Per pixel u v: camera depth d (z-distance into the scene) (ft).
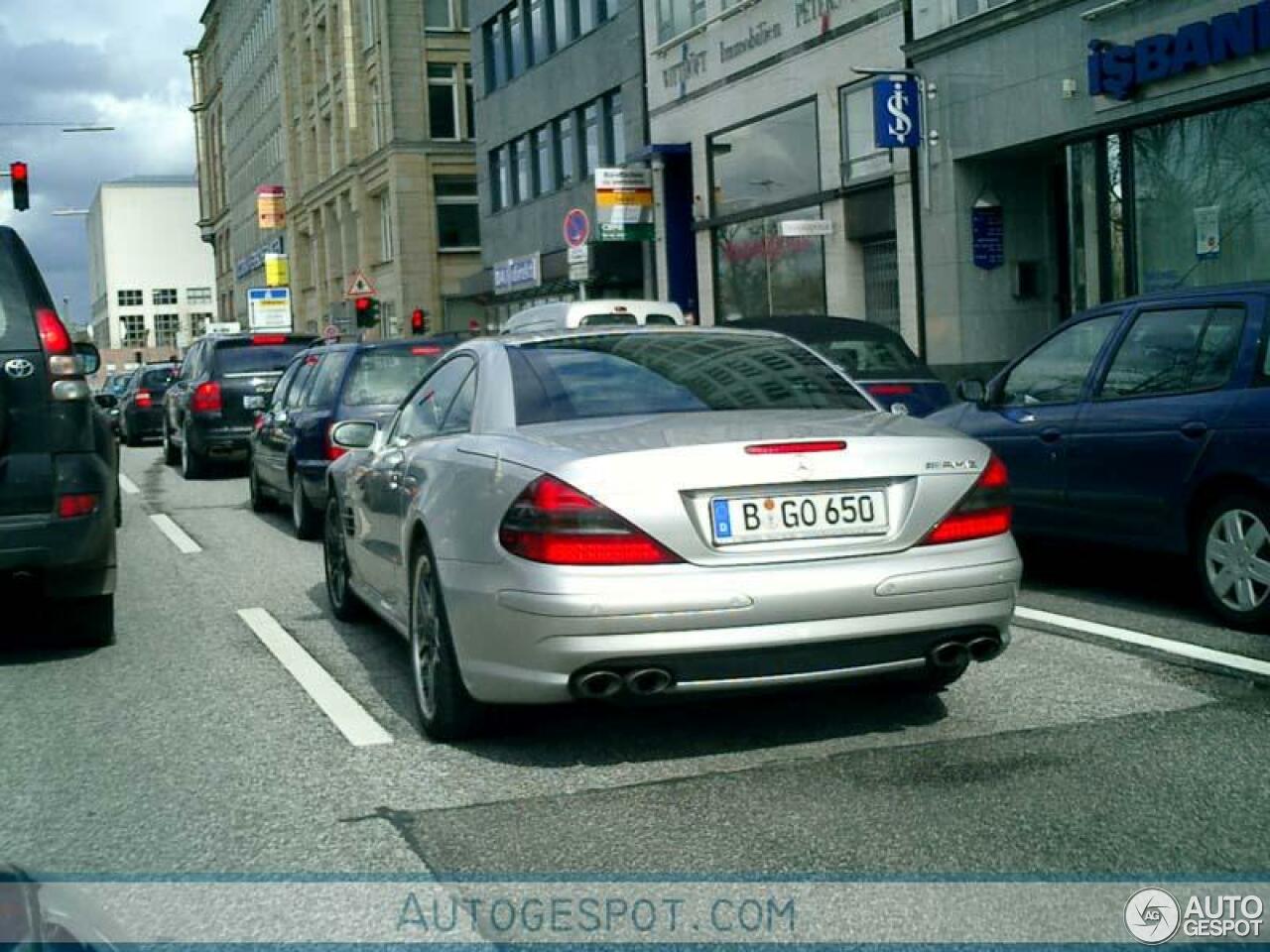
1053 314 70.85
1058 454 28.14
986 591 17.39
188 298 416.26
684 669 16.33
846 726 19.15
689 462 16.55
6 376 23.90
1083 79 60.03
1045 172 69.97
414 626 19.85
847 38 77.61
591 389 19.54
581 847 14.88
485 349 21.15
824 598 16.51
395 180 177.58
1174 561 31.81
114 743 19.79
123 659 25.58
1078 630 25.08
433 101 179.93
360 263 194.29
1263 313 24.80
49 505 24.08
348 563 27.48
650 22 102.37
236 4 303.07
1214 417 24.76
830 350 44.24
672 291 101.40
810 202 81.82
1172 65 55.11
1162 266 58.39
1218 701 19.77
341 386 41.39
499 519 16.98
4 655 26.07
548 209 128.06
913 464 17.30
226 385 66.80
